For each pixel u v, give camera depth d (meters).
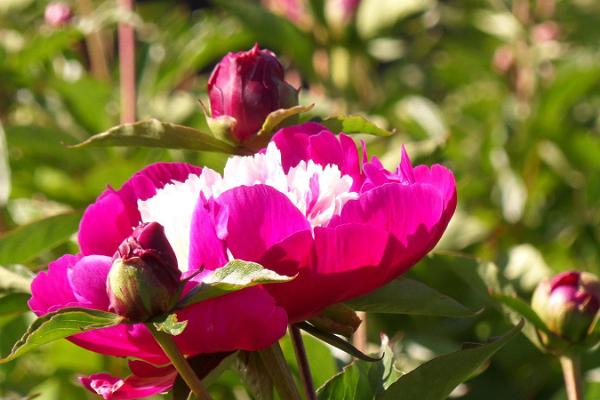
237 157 0.89
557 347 1.00
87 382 0.87
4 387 1.27
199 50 1.47
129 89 1.31
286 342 1.04
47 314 0.83
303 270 0.84
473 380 1.25
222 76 0.95
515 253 1.26
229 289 0.83
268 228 0.84
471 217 1.38
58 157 1.33
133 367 0.86
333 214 0.86
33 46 1.32
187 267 0.86
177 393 0.86
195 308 0.83
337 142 0.91
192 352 0.85
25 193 1.32
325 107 1.45
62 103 1.46
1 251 1.05
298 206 0.87
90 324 0.83
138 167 1.24
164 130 0.95
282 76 0.96
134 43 1.31
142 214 0.88
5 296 0.97
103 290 0.85
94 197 1.26
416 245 0.85
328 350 1.04
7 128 1.30
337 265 0.84
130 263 0.83
